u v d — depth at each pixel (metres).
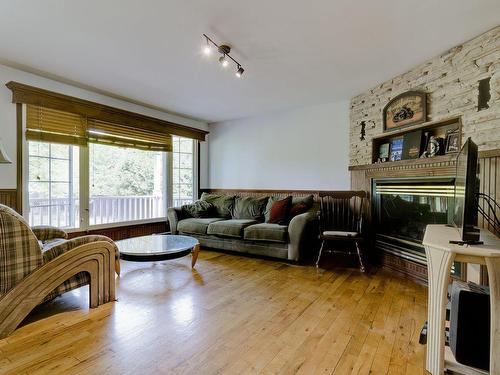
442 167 2.52
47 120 3.20
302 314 2.06
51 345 1.65
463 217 1.41
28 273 1.83
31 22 2.07
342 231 3.38
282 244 3.37
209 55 2.60
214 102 4.11
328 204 3.99
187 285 2.65
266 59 2.68
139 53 2.57
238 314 2.06
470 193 1.39
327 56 2.62
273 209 3.86
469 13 1.94
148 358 1.53
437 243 1.40
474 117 2.26
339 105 4.02
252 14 1.96
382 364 1.48
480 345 1.33
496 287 1.23
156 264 3.36
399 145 3.21
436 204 2.67
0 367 1.44
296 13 1.95
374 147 3.49
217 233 3.76
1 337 1.71
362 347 1.64
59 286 1.99
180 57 2.64
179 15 1.97
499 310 1.22
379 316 2.03
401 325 1.90
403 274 2.96
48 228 2.62
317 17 1.99
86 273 2.15
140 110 4.26
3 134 2.87
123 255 2.64
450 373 1.40
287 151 4.53
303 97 3.86
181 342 1.69
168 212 4.30
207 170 5.41
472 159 1.40
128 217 4.51
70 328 1.84
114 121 3.84
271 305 2.21
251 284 2.69
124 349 1.61
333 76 3.12
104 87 3.47
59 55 2.62
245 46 2.42
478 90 2.23
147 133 4.37
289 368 1.45
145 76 3.12
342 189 4.00
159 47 2.45
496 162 2.05
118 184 4.76
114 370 1.43
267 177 4.75
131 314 2.05
